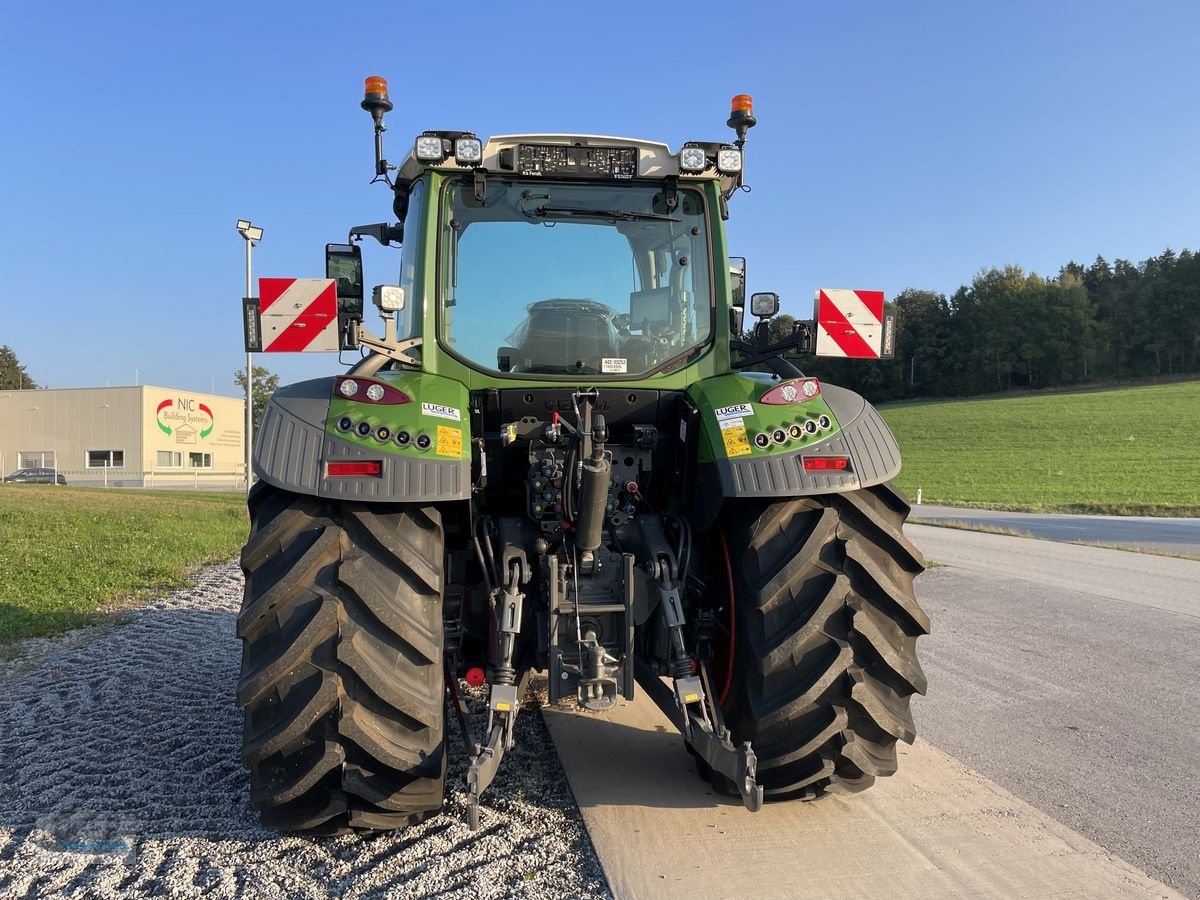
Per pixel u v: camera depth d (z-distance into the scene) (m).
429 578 2.70
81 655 5.48
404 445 2.76
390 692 2.57
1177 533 15.84
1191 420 50.09
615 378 3.39
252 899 2.51
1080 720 4.36
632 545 3.20
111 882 2.62
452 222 3.40
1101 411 57.16
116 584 8.05
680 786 3.34
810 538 2.89
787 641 2.78
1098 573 9.48
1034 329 84.69
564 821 3.03
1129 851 2.92
